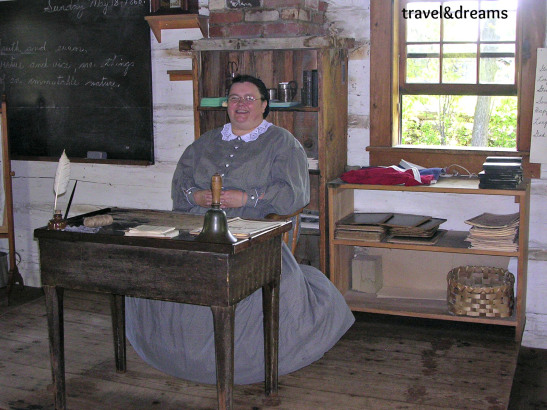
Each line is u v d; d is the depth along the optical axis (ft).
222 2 12.49
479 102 13.39
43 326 12.96
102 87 15.10
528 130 12.01
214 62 13.35
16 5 15.58
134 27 14.60
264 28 12.23
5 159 14.40
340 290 12.91
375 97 13.05
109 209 9.96
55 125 15.72
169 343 9.91
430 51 12.98
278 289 9.18
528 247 12.39
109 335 12.36
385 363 10.88
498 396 9.67
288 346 10.03
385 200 13.46
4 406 9.60
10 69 15.93
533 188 12.18
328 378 10.32
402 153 13.04
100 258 8.30
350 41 12.78
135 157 15.10
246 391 9.87
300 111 12.84
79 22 15.06
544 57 11.64
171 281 7.98
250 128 10.96
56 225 8.55
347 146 13.48
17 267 16.03
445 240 12.10
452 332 12.25
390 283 13.56
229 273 7.70
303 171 10.81
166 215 9.54
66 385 10.21
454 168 12.75
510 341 11.77
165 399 9.75
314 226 12.66
